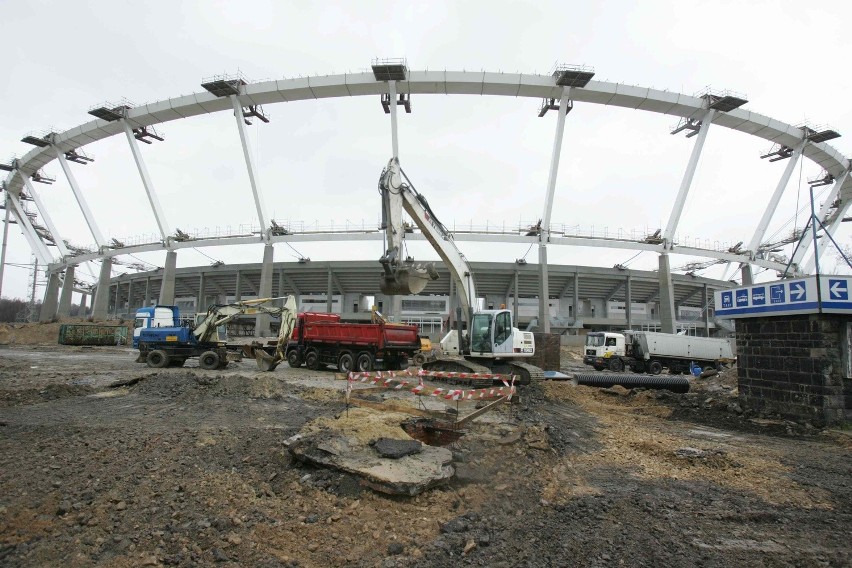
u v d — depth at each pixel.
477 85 39.78
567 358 38.88
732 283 58.47
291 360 22.95
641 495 6.15
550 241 41.91
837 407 10.51
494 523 5.06
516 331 17.55
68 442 7.59
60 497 5.26
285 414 10.74
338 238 42.91
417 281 13.92
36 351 31.88
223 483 5.76
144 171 46.28
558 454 7.95
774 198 46.84
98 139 50.16
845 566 4.40
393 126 39.59
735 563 4.39
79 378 16.75
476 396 9.20
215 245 45.50
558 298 56.72
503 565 4.19
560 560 4.30
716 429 10.97
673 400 14.07
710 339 30.23
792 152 48.09
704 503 5.93
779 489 6.57
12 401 11.73
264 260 43.66
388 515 5.10
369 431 7.04
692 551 4.60
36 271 75.25
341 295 56.44
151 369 20.47
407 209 15.73
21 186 60.75
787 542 4.88
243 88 41.62
